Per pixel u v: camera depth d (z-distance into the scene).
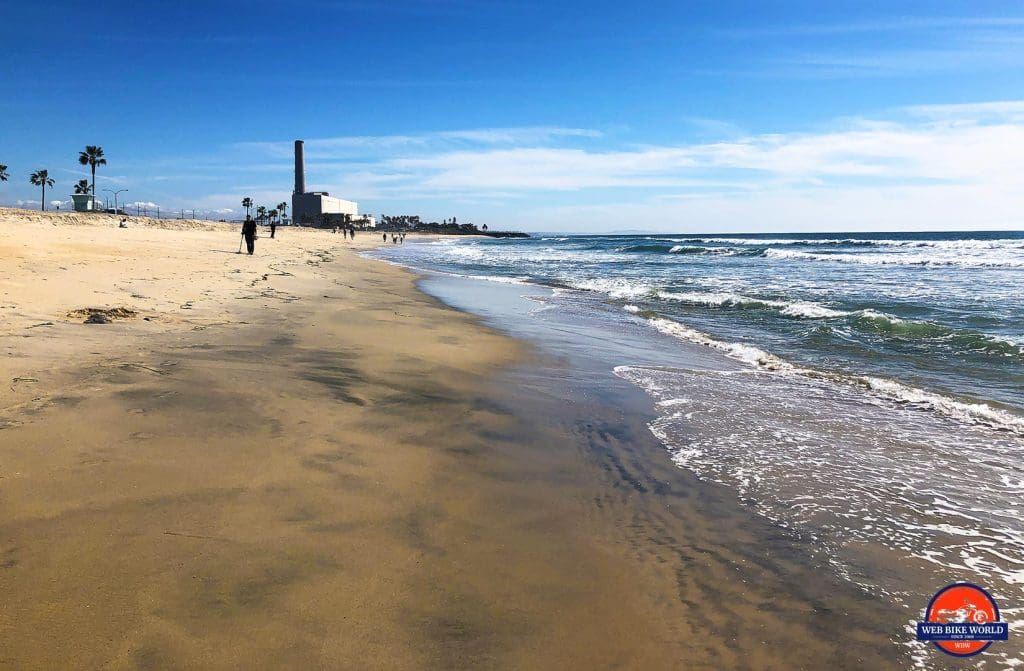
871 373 7.91
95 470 3.62
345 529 3.26
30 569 2.63
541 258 42.66
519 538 3.39
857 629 2.75
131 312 8.98
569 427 5.43
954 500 4.16
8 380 5.09
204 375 5.83
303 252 37.66
